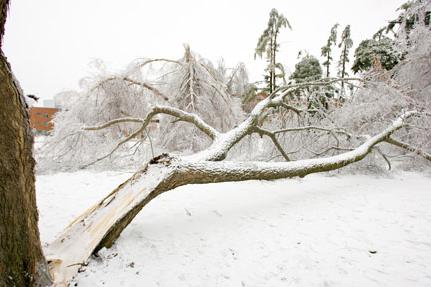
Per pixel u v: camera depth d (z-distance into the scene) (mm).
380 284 2365
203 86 10172
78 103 8539
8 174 1659
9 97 1578
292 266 2662
